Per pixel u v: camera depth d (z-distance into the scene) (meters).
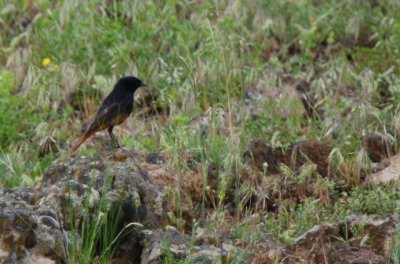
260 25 16.62
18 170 12.48
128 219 10.14
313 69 15.62
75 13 16.19
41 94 14.44
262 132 13.59
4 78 13.78
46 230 9.50
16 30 16.72
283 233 10.48
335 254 10.03
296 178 11.94
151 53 15.50
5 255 9.23
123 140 13.35
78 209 9.89
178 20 16.86
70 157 10.72
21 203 9.87
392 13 16.88
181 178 11.87
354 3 17.20
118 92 12.02
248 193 11.69
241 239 10.31
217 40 14.87
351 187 12.24
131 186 10.19
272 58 15.51
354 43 16.61
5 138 13.45
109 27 16.06
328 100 14.44
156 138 13.52
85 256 9.52
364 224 10.37
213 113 12.81
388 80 15.22
